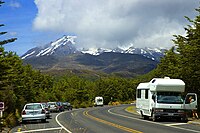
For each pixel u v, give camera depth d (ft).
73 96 299.79
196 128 74.54
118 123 89.97
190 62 105.81
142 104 105.29
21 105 125.08
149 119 105.09
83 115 132.05
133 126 80.18
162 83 93.20
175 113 92.58
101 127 78.54
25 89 140.26
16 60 129.49
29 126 84.12
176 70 116.37
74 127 79.20
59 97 266.77
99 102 303.07
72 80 329.52
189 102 95.25
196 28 104.32
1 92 91.25
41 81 242.17
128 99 404.57
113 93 378.73
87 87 365.61
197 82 109.50
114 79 397.39
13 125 85.25
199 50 102.37
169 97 93.76
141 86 108.17
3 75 71.97
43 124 89.56
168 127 77.10
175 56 136.15
